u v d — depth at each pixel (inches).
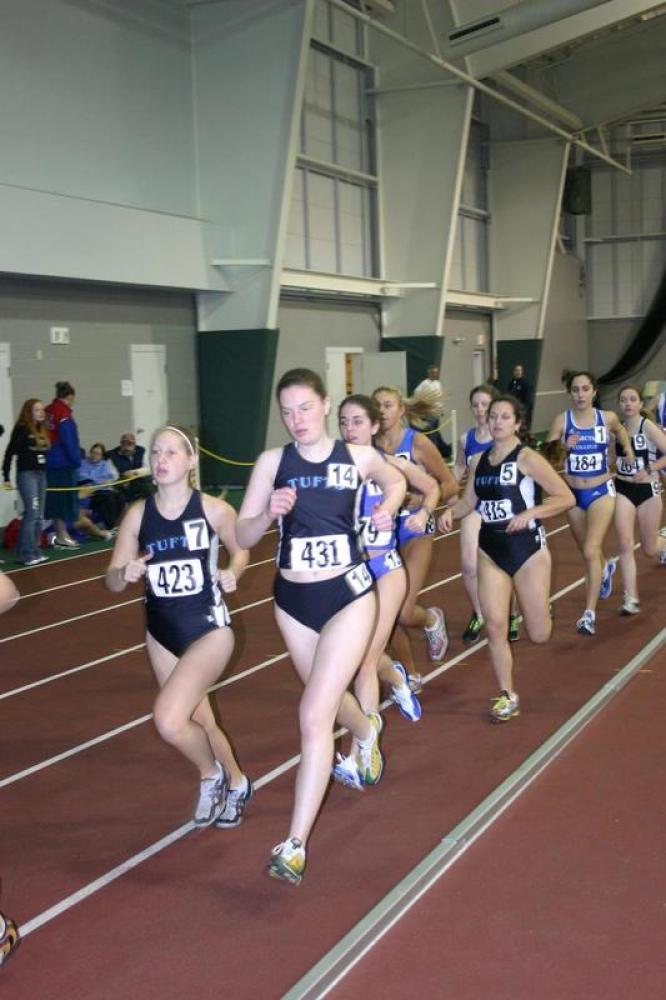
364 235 869.8
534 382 1106.7
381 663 220.2
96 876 166.1
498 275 1101.7
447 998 127.5
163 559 171.8
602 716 236.5
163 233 634.8
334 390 845.2
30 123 566.6
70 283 599.8
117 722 248.4
